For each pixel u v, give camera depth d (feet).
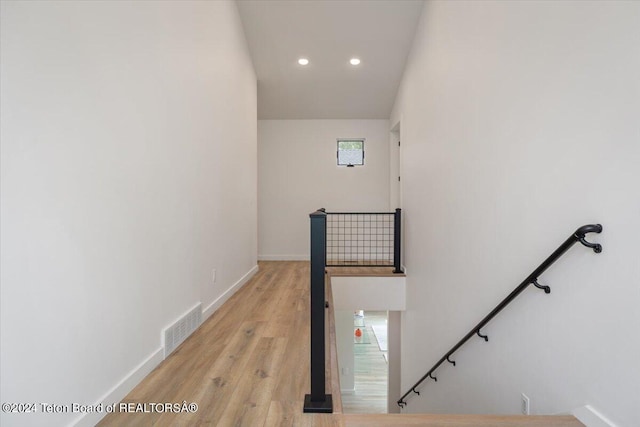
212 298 10.37
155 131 7.04
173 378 6.52
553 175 5.12
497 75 6.86
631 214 3.79
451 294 9.62
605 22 4.13
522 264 5.95
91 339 5.16
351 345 22.84
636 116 3.73
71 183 4.77
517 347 6.13
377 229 21.08
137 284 6.38
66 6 4.69
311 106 19.62
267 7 13.16
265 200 21.12
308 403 5.43
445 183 10.14
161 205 7.28
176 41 7.98
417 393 13.30
